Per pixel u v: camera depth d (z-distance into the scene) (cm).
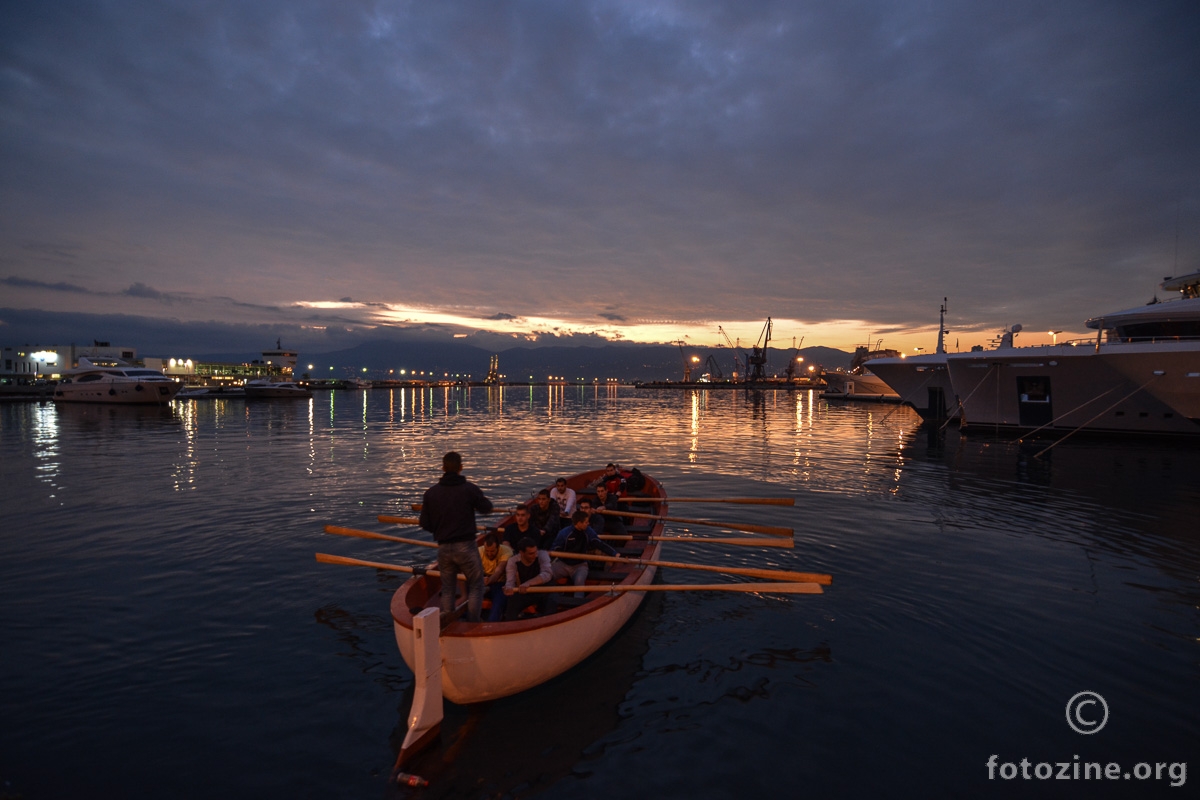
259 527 1140
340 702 548
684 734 503
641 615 737
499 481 1712
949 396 3834
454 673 517
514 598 624
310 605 761
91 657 624
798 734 503
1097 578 857
